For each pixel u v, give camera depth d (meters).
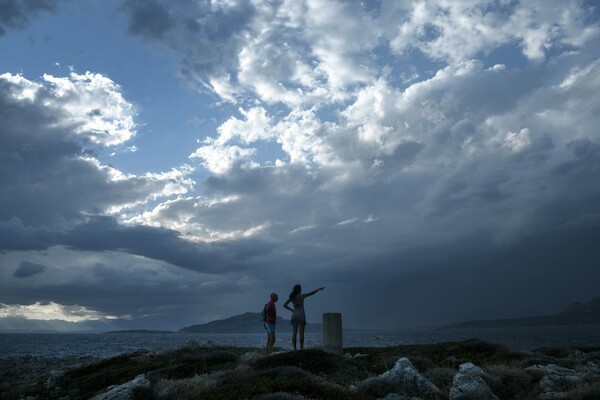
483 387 13.99
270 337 21.95
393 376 15.34
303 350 19.06
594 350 27.88
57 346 116.75
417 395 14.45
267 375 15.39
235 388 12.98
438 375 17.05
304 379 14.05
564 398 13.22
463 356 22.55
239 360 19.83
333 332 22.64
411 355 23.64
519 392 15.16
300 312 21.47
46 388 21.30
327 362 18.14
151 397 13.57
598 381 14.55
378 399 13.55
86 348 104.00
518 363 20.02
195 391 13.41
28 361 43.75
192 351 24.73
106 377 20.02
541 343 92.31
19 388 23.39
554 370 17.70
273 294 22.66
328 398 12.55
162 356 24.19
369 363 20.95
